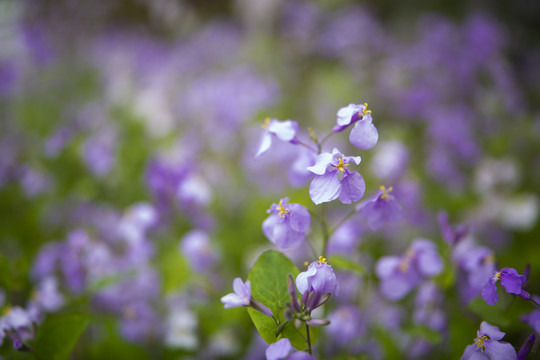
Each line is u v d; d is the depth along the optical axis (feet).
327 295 1.12
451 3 4.80
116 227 2.04
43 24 4.06
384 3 4.90
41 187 2.27
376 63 3.61
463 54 3.22
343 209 2.10
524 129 2.64
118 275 1.56
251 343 1.67
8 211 2.26
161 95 3.01
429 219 2.09
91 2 4.43
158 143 2.69
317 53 3.87
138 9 4.46
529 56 3.60
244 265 1.97
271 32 4.26
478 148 2.56
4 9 3.85
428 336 1.47
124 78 3.48
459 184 2.35
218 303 1.73
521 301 1.45
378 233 1.98
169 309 1.71
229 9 4.66
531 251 2.01
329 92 3.20
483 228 2.10
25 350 1.27
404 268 1.41
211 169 2.38
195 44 4.08
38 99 3.52
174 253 1.83
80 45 4.28
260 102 3.01
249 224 2.17
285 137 1.23
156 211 1.79
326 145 2.34
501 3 4.61
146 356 1.64
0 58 3.61
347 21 3.90
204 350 1.67
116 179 2.33
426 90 3.05
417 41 3.93
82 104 3.42
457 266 1.43
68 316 1.29
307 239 1.34
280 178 2.28
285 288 1.19
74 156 2.33
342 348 1.53
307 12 4.16
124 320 1.64
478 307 1.31
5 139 2.82
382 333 1.61
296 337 1.17
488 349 1.16
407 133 2.73
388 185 1.96
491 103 2.85
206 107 2.92
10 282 1.42
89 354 1.62
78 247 1.68
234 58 3.92
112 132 2.53
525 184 2.36
